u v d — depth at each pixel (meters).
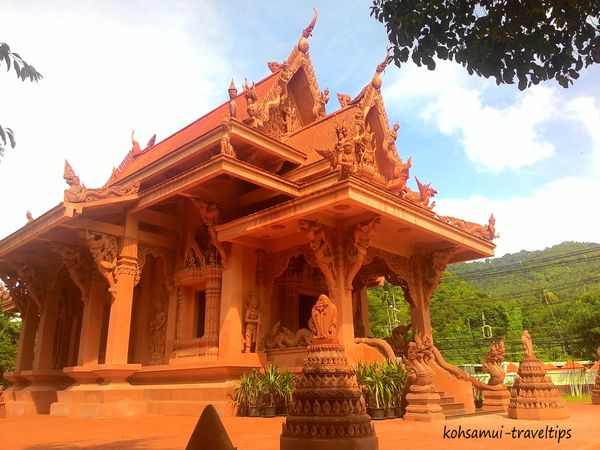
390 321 64.38
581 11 6.20
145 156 28.52
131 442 9.47
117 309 17.41
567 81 6.39
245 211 18.59
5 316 40.12
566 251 114.69
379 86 20.42
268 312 17.67
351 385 6.00
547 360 57.56
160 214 19.59
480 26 6.46
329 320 6.57
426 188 19.31
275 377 14.77
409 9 6.57
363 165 17.95
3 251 20.11
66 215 15.85
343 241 15.87
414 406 12.48
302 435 5.68
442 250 19.55
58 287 22.45
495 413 14.77
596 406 17.78
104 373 16.78
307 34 22.94
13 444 9.47
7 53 5.00
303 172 18.53
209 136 17.41
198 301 19.64
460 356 61.69
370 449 5.61
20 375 22.16
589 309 38.97
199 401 15.69
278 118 22.12
